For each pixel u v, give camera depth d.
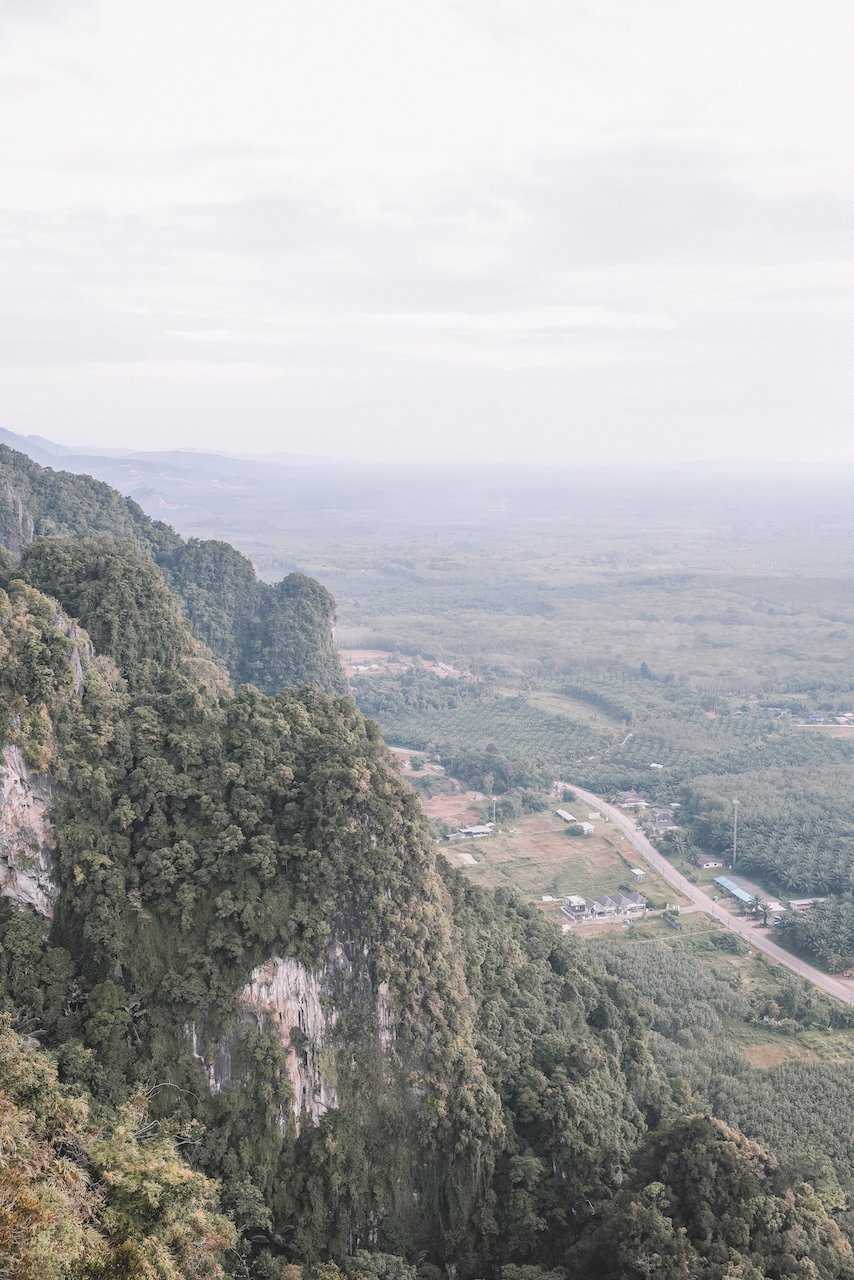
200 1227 44.41
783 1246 51.00
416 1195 59.84
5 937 56.31
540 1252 58.28
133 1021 55.81
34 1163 40.09
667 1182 55.38
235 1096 56.16
